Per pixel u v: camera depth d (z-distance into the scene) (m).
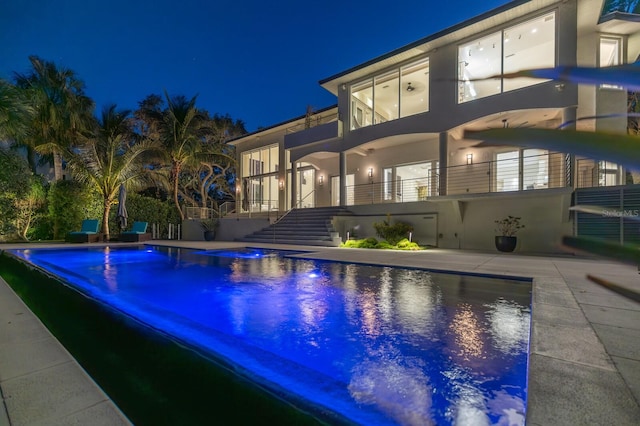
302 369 2.19
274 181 18.62
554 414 1.45
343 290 4.69
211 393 1.88
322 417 1.66
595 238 0.69
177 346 2.37
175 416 1.68
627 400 1.55
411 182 13.52
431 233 11.39
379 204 12.55
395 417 1.67
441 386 1.97
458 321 3.22
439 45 11.14
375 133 12.69
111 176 14.80
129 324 2.76
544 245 9.38
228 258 8.76
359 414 1.69
